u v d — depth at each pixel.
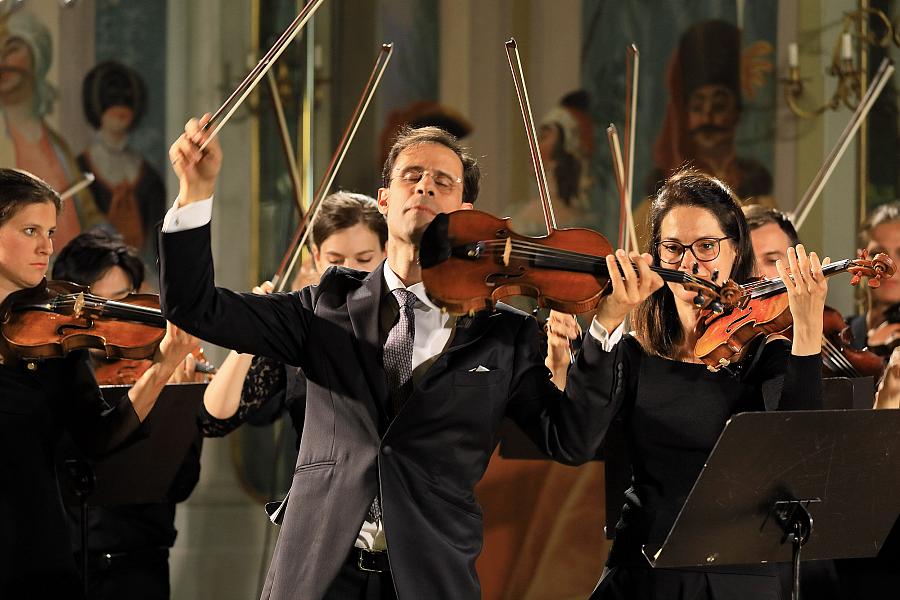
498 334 5.77
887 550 8.30
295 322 5.85
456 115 15.56
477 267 5.66
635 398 6.14
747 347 6.28
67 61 14.37
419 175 5.86
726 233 6.43
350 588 5.64
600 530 11.57
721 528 5.53
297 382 7.48
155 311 7.21
